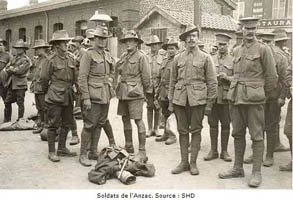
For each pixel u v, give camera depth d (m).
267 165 5.81
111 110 11.53
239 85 4.98
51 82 6.02
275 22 17.86
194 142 5.38
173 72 5.57
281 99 5.83
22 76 8.73
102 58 5.91
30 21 23.45
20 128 8.38
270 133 5.83
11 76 8.67
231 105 5.18
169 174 5.38
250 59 4.90
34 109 11.55
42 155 6.31
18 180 5.04
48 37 21.72
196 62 5.28
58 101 5.92
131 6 15.73
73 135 7.20
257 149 4.95
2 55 9.59
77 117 9.64
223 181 5.08
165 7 14.70
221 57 6.14
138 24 14.59
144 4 15.88
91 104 5.79
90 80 5.82
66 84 6.07
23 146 6.90
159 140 7.43
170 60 7.09
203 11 16.28
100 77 5.88
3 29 26.52
